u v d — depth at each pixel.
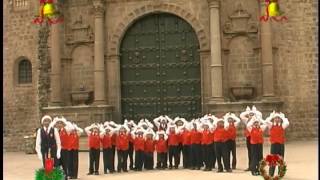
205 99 31.77
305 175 18.05
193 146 21.39
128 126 22.70
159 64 33.03
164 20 33.09
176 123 23.14
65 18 33.84
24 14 35.94
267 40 30.64
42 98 34.84
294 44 32.09
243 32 31.52
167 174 19.72
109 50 33.16
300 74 32.09
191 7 32.31
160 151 21.98
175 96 32.69
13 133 36.06
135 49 33.34
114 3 33.25
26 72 36.16
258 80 31.36
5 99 36.25
